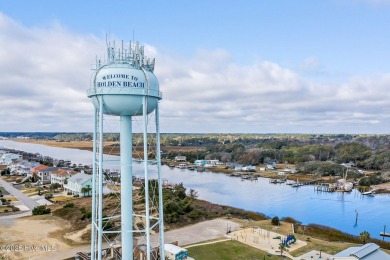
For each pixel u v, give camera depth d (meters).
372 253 44.81
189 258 48.22
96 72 28.88
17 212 72.69
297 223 71.00
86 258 44.84
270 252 51.44
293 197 107.56
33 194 92.31
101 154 28.20
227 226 65.44
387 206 96.50
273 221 68.19
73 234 56.97
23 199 86.19
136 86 28.30
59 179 104.94
